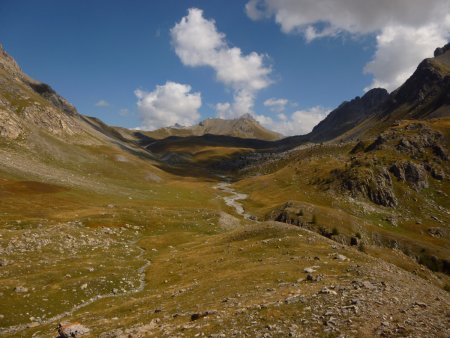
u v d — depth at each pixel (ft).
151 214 371.56
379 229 524.52
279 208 579.07
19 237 216.54
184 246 258.37
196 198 629.51
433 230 599.16
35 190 412.98
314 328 68.13
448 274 437.17
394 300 83.25
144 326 87.45
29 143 625.00
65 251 213.05
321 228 495.00
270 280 128.88
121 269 186.60
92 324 101.35
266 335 67.31
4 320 120.88
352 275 123.85
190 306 105.91
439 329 63.10
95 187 525.75
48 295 142.61
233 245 216.95
